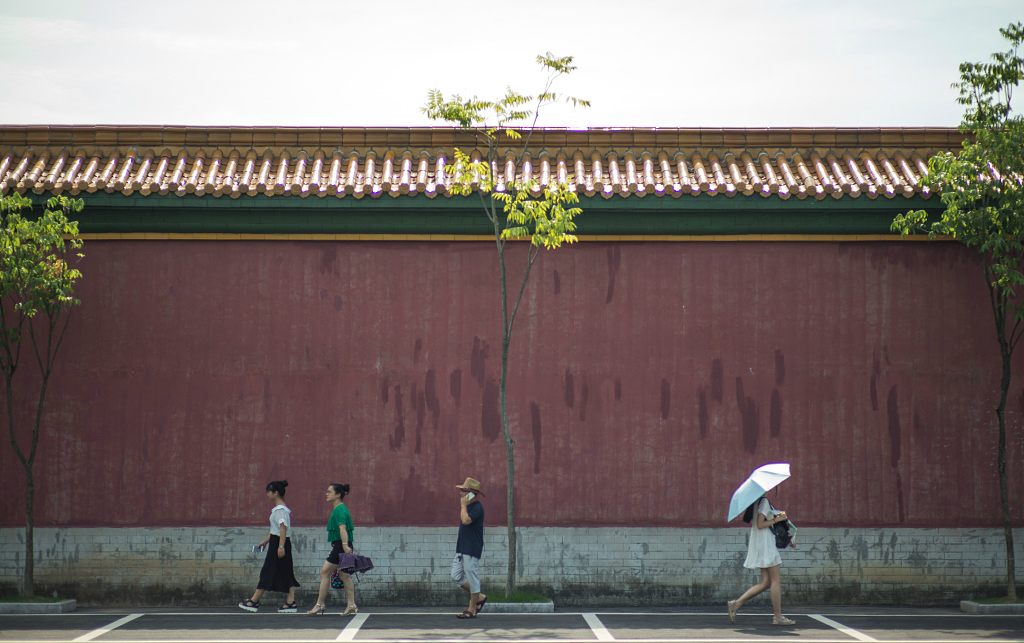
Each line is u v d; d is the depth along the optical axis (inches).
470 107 522.9
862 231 565.9
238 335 566.9
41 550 549.0
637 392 566.6
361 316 569.6
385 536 555.5
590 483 560.4
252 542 553.9
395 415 564.7
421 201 544.4
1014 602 523.5
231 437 560.7
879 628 467.5
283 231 567.8
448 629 464.1
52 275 523.8
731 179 557.6
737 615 513.7
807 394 565.6
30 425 558.3
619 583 553.3
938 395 565.0
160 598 549.0
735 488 560.1
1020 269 566.3
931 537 556.1
